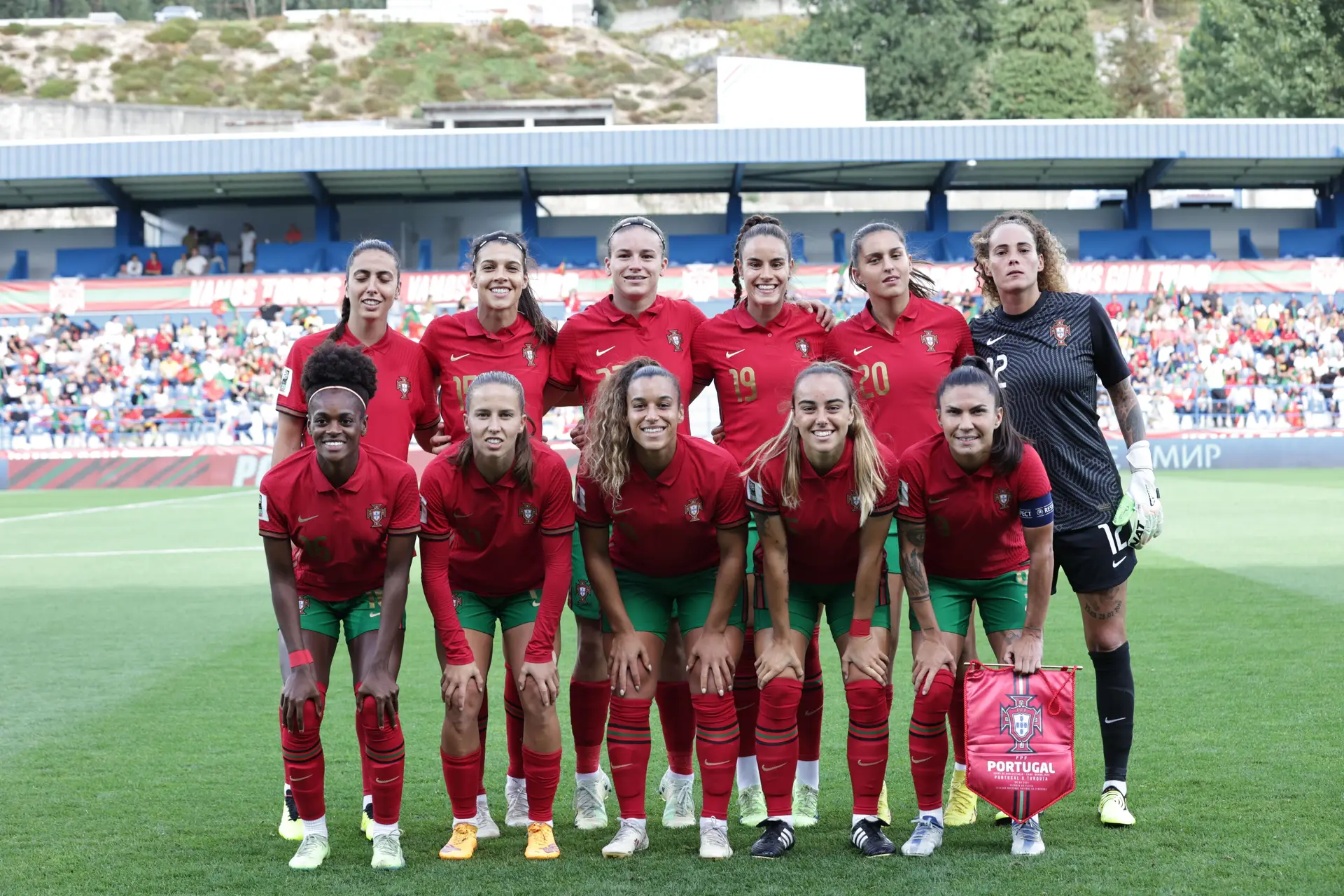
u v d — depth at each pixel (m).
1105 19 64.06
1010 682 3.82
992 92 49.38
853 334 4.66
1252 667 6.23
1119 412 4.42
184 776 4.77
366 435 4.49
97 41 58.50
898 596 4.21
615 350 4.73
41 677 6.67
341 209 29.80
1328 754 4.65
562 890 3.50
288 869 3.73
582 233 29.73
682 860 3.81
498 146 26.78
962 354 4.65
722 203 42.31
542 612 3.98
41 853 3.89
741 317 4.75
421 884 3.58
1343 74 39.50
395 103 56.34
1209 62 44.47
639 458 3.98
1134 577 9.61
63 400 25.56
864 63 50.00
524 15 63.41
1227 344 25.88
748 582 4.27
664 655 4.41
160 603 9.43
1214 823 3.92
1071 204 32.47
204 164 26.98
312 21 61.44
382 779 3.79
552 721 3.91
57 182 28.03
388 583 3.91
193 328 26.48
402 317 26.39
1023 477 3.87
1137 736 5.02
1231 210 29.38
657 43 63.56
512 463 3.94
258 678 6.61
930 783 3.88
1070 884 3.42
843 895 3.39
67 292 26.72
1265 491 17.41
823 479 3.90
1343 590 8.70
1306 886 3.33
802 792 4.27
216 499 19.89
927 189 29.02
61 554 12.63
